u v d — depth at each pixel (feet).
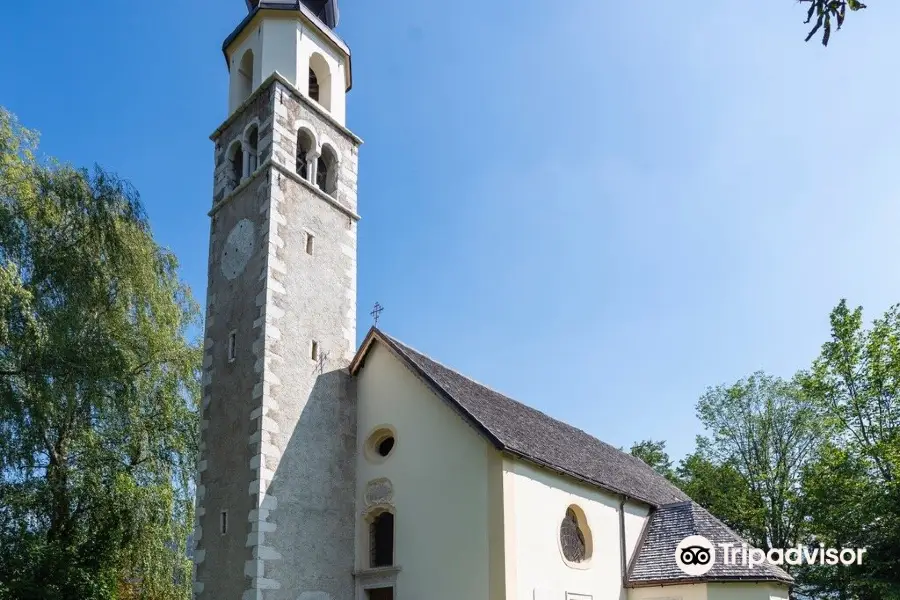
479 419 54.65
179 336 78.38
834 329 107.76
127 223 68.39
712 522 74.64
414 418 59.93
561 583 57.41
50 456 62.28
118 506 62.44
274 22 71.31
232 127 71.36
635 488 78.23
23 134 69.00
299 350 60.75
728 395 133.59
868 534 95.91
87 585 57.93
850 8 18.93
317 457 59.11
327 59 74.79
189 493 72.33
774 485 124.26
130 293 67.77
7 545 56.34
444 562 53.67
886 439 98.32
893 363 99.66
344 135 74.08
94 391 58.44
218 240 67.41
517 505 53.72
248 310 60.54
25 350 55.52
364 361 65.67
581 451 77.97
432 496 56.29
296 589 53.47
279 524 53.83
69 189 64.90
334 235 68.59
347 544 59.26
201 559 55.88
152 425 69.72
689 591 64.39
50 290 60.70
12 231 59.77
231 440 57.41
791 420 126.41
